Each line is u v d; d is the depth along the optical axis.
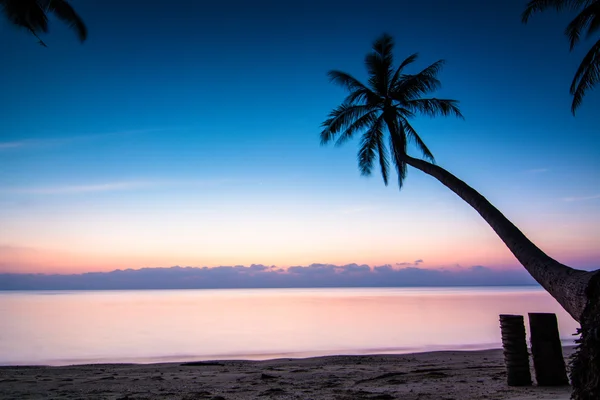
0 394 9.87
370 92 19.59
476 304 61.00
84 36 17.03
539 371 8.77
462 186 10.92
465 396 8.30
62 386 11.02
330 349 20.91
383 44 20.22
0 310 54.84
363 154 20.77
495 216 8.73
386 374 12.17
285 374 12.96
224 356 19.03
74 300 94.75
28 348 21.97
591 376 4.16
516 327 9.21
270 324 34.41
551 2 15.62
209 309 56.62
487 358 16.17
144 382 11.60
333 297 109.06
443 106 19.06
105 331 29.80
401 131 20.23
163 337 26.41
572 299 5.06
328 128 19.75
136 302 81.75
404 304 64.50
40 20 14.76
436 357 16.67
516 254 7.30
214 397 9.11
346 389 9.95
